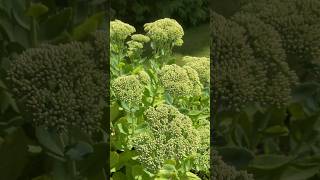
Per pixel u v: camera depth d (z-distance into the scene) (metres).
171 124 2.07
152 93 2.33
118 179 2.10
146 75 2.27
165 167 2.08
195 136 2.11
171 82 2.29
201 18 5.26
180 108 2.36
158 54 2.76
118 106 2.17
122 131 2.08
